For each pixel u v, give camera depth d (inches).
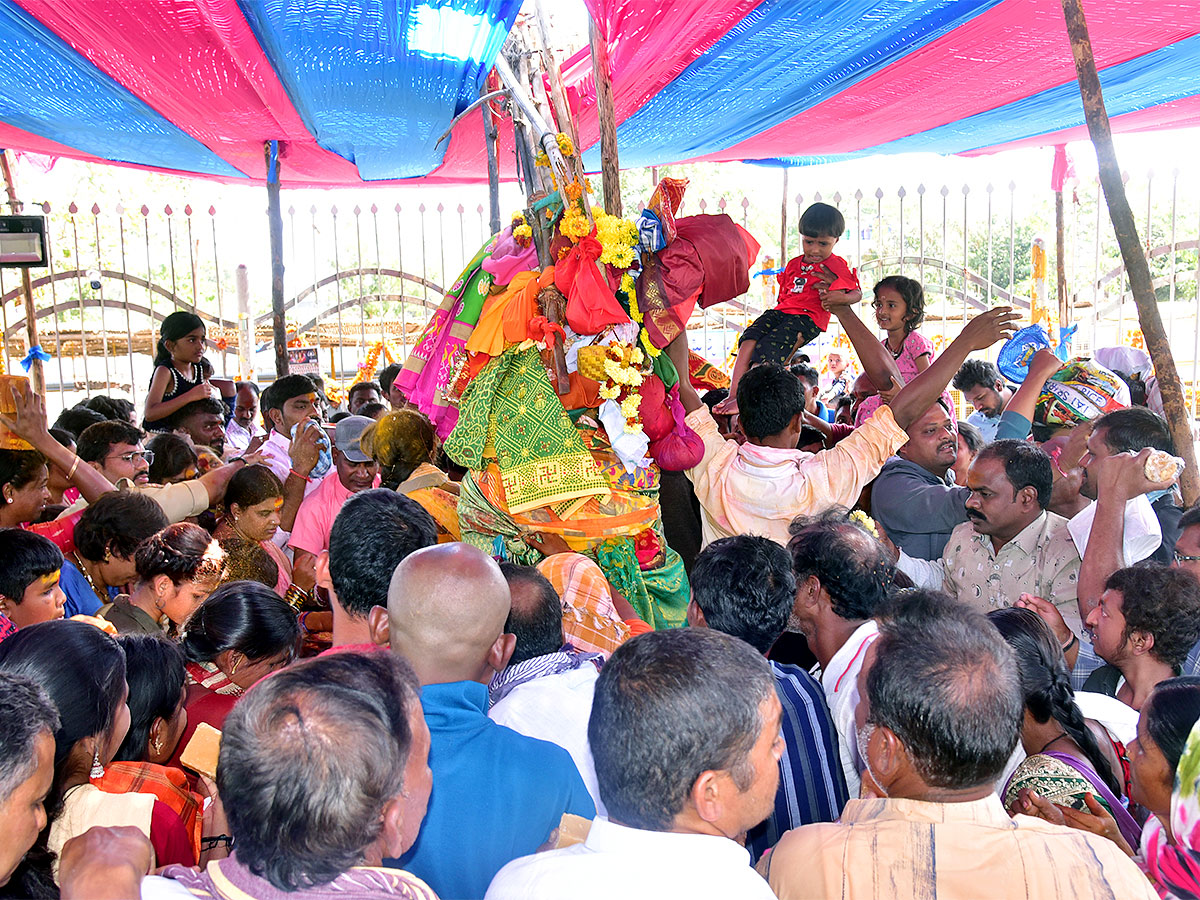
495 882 63.6
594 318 119.2
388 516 98.3
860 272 376.8
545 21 138.6
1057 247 343.6
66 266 653.3
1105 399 167.8
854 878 62.9
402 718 58.7
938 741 63.2
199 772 95.1
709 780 60.2
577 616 115.3
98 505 141.9
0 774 61.2
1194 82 241.9
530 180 149.1
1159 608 100.0
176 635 132.6
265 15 169.3
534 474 124.6
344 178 397.1
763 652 99.4
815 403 267.3
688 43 196.4
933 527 157.8
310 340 455.5
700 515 169.9
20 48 196.1
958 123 286.0
